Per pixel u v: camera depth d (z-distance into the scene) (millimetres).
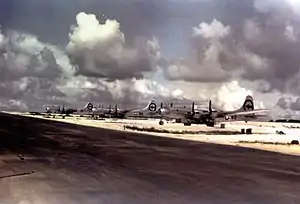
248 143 34156
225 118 72000
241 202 9672
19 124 45188
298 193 10984
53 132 35281
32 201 9133
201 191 10859
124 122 67375
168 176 13461
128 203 9156
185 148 25578
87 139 29422
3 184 11219
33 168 14594
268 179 13414
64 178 12492
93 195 9945
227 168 16141
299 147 30609
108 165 15883
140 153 21078
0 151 19953
